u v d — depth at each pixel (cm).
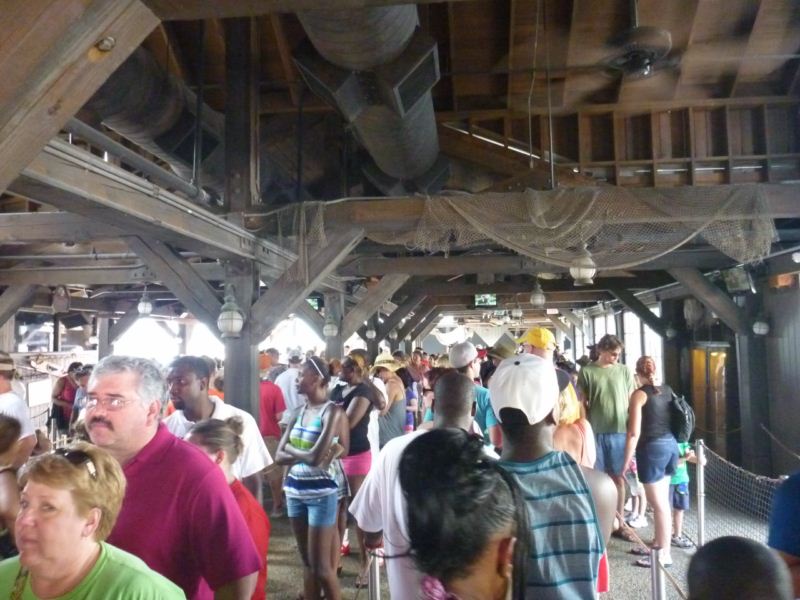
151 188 385
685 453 545
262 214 545
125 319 1364
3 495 266
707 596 123
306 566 378
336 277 951
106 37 201
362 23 322
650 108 816
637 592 445
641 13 707
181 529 191
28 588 157
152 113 477
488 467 109
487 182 862
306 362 390
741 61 749
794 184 530
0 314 883
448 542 101
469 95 834
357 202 551
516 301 1867
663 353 1220
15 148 195
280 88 792
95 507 156
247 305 548
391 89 385
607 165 834
